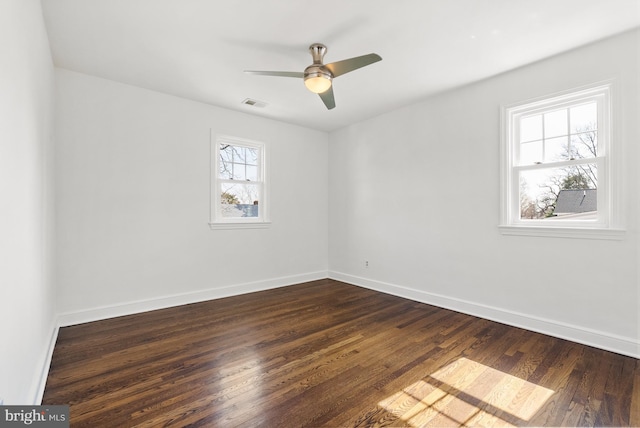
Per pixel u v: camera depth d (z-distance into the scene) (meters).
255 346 2.52
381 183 4.32
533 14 2.11
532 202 2.92
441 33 2.35
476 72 3.00
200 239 3.84
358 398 1.82
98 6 2.05
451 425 1.60
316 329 2.90
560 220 2.74
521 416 1.66
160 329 2.88
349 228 4.84
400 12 2.11
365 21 2.21
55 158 2.89
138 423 1.59
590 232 2.49
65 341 2.59
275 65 2.89
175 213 3.64
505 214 3.03
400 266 4.07
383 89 3.41
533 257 2.84
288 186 4.73
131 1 2.00
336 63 2.31
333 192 5.14
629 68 2.31
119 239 3.27
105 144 3.18
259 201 4.48
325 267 5.22
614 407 1.72
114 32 2.36
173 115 3.62
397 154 4.09
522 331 2.82
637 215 2.29
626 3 1.99
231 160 4.21
